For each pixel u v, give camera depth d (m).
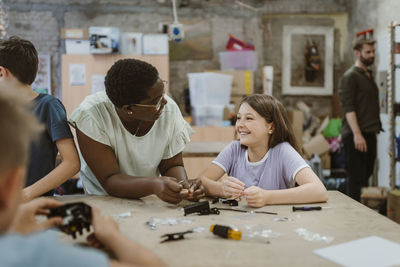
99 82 4.62
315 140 4.94
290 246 1.09
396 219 3.22
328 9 5.85
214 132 4.69
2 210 0.67
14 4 5.37
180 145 1.85
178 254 1.04
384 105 4.55
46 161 1.72
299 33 5.95
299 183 1.71
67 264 0.62
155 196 1.68
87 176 1.88
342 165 5.18
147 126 1.75
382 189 3.65
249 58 5.32
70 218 1.06
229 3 5.75
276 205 1.53
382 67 4.62
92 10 5.50
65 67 4.60
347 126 3.74
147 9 5.61
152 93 1.54
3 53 1.64
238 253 1.04
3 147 0.64
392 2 4.40
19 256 0.60
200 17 5.73
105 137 1.68
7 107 0.66
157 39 4.62
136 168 1.79
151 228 1.25
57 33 5.47
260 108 1.81
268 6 5.80
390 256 1.02
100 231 0.99
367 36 4.93
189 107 5.50
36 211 1.07
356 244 1.10
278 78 6.00
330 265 0.97
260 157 1.89
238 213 1.43
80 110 1.67
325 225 1.28
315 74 5.99
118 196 1.67
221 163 1.95
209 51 5.78
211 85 4.89
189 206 1.42
